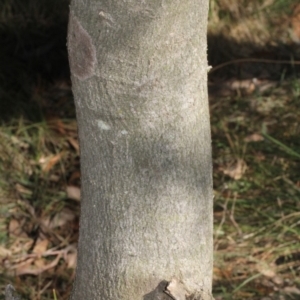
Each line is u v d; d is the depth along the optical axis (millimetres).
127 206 1529
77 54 1399
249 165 3586
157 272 1590
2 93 3893
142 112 1428
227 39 4496
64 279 3027
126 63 1368
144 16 1309
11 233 3268
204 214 1600
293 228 3125
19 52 4188
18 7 4324
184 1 1323
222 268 3027
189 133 1490
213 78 4344
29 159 3648
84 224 1622
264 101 4102
